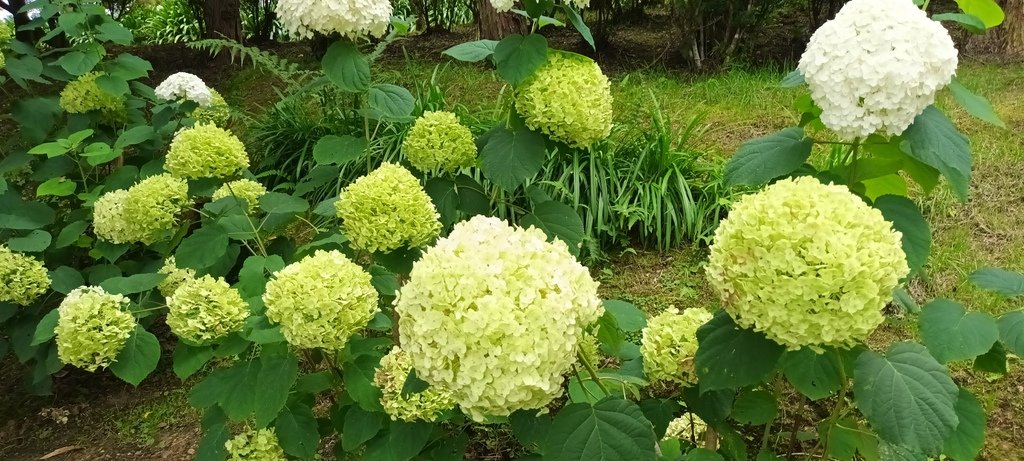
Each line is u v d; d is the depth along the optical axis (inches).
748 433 84.0
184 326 69.6
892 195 56.4
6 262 101.7
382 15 73.9
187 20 367.2
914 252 54.4
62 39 173.6
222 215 88.1
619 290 124.7
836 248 44.3
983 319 50.8
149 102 153.6
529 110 71.1
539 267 47.1
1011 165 142.5
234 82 252.2
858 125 53.4
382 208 67.9
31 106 124.6
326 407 101.9
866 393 47.1
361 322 63.5
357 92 81.0
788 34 261.9
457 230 50.7
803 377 55.2
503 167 71.9
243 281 75.9
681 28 233.6
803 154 59.1
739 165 61.2
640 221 135.6
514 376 44.0
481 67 241.9
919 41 51.4
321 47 272.4
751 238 46.4
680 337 63.5
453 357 44.9
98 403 118.6
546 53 68.8
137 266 118.6
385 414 67.8
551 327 44.6
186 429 107.9
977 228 125.2
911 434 45.3
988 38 239.5
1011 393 88.9
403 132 155.3
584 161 140.5
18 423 116.0
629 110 170.1
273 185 173.0
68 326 76.9
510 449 88.7
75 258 127.5
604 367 96.8
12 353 134.5
